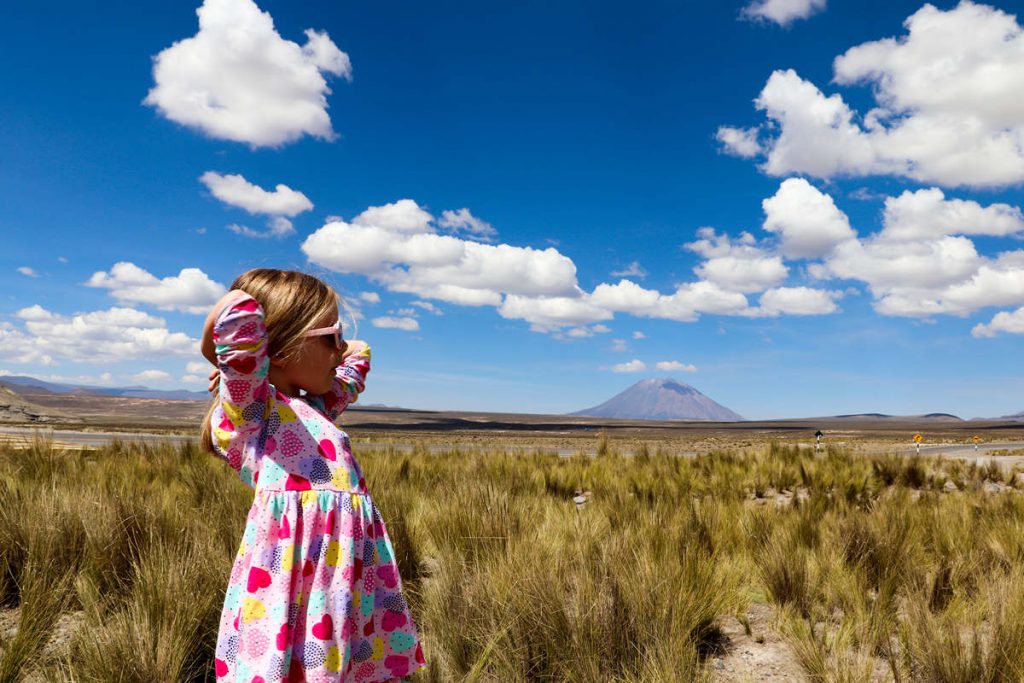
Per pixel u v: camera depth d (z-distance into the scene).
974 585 4.43
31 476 6.41
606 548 4.33
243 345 1.65
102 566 3.98
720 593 4.15
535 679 3.18
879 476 12.28
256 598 1.71
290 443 1.82
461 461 11.67
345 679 1.76
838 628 4.00
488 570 3.90
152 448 10.45
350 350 2.36
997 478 13.65
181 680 2.95
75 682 2.73
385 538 2.01
